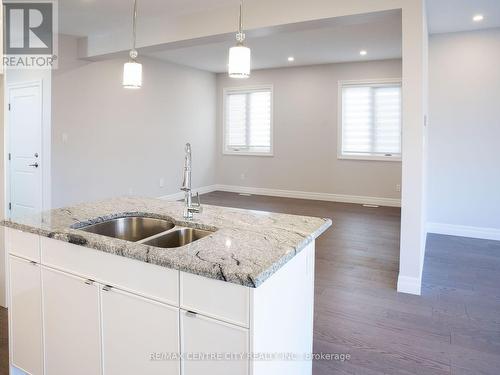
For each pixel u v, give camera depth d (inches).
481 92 187.5
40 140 192.7
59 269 72.6
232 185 335.3
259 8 141.0
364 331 102.9
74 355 72.0
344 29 190.2
